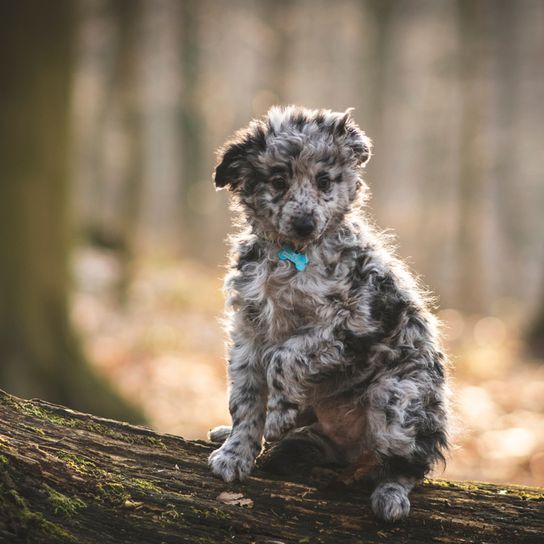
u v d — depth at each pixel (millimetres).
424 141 45031
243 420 5684
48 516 4852
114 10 25250
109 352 16141
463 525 5273
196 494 5277
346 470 5508
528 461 12023
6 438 5195
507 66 37594
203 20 31969
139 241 28578
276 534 5133
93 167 34688
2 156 12172
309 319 5719
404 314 5773
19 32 12227
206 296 22234
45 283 12492
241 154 5879
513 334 21844
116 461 5375
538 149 45469
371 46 37219
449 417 6027
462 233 30828
